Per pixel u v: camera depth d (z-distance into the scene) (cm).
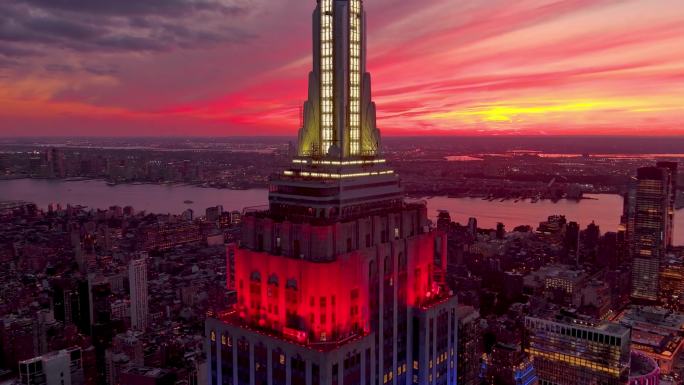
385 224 15625
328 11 16100
